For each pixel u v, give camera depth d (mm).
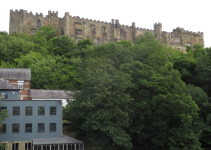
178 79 61688
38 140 50906
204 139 54438
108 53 71438
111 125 50969
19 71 69438
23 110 52750
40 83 80562
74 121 57188
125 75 55156
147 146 56625
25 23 136375
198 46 157250
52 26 141125
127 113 51094
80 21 142625
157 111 53844
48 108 53812
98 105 53375
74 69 89125
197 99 60906
